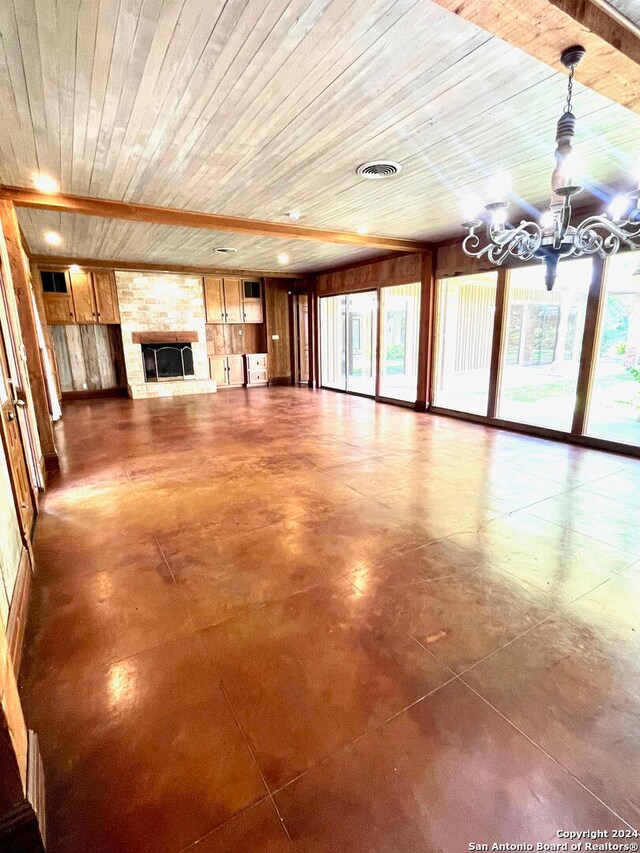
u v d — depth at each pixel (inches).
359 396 327.3
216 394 346.9
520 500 125.3
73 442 199.8
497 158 120.1
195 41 69.6
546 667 63.7
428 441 192.7
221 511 120.5
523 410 259.6
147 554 97.7
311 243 234.8
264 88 83.7
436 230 208.4
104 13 63.2
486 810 44.9
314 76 80.0
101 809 45.5
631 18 62.9
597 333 174.7
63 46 70.0
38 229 195.8
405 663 65.0
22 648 68.2
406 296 348.8
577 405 184.2
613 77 71.8
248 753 51.4
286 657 66.5
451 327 353.7
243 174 128.7
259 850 41.9
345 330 340.8
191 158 116.3
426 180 137.0
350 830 43.4
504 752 51.0
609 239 106.9
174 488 138.8
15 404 103.1
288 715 56.4
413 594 81.7
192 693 60.1
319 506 122.6
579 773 48.4
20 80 79.1
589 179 139.7
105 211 152.9
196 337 354.0
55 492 137.1
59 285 304.3
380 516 115.6
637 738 52.5
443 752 51.2
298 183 137.1
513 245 106.6
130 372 331.6
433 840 42.5
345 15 64.4
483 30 67.7
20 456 106.0
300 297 398.6
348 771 49.2
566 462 160.1
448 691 59.8
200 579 87.5
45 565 93.6
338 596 81.4
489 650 67.3
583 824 43.6
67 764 50.1
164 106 89.6
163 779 48.5
